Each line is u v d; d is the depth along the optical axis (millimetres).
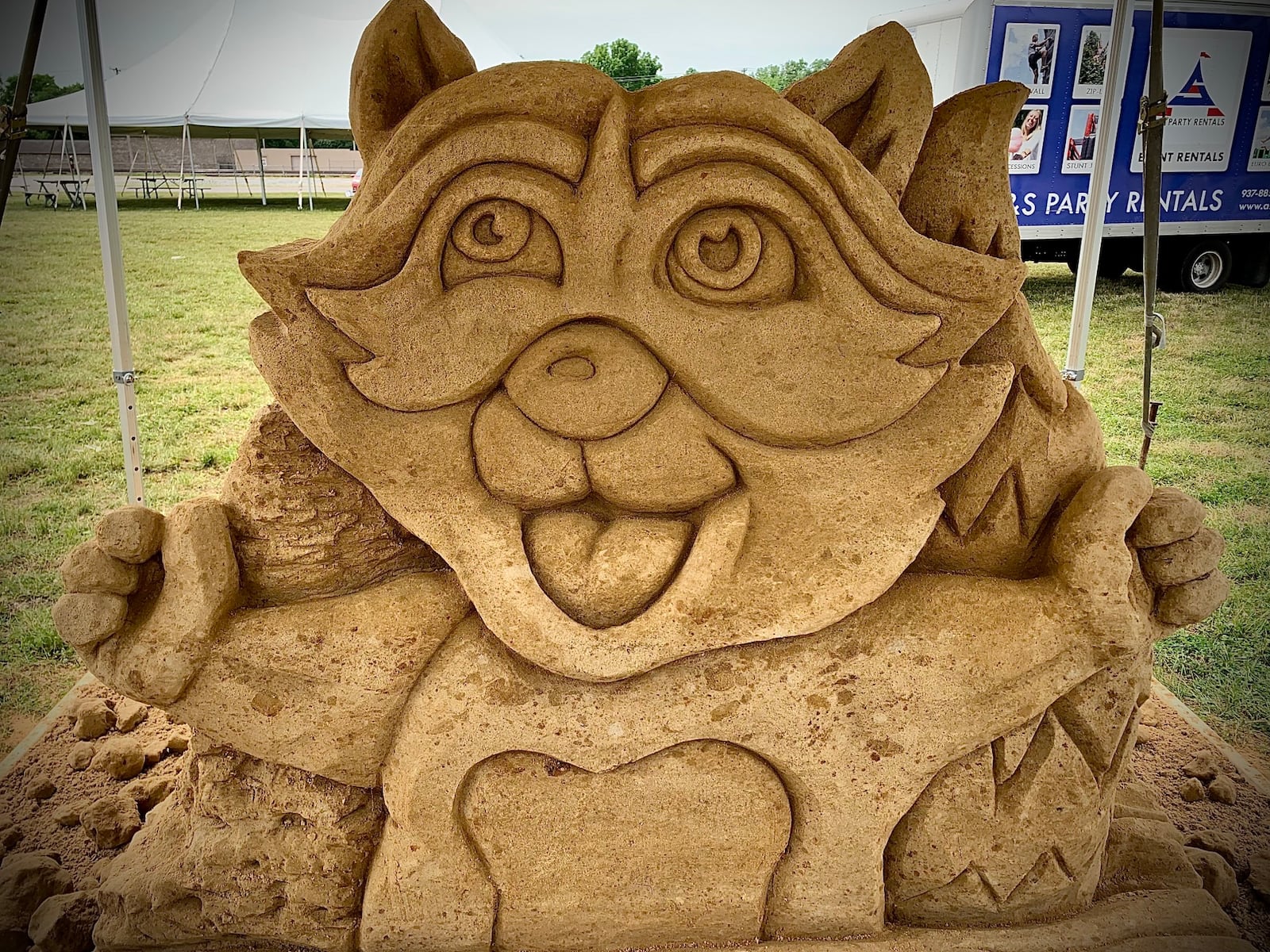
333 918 1613
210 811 1621
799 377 1507
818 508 1544
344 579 1608
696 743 1564
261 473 1570
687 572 1494
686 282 1474
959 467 1584
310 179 11906
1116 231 5605
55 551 3490
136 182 13617
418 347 1472
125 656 1498
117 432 4586
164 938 1636
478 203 1438
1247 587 3393
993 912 1666
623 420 1507
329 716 1541
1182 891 1751
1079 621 1564
